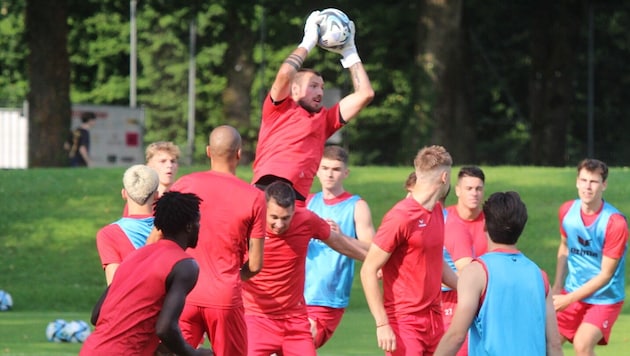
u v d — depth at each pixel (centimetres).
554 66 11144
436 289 2266
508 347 1717
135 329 1773
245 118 13500
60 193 6750
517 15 11806
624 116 14062
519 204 1750
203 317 2180
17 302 5159
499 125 13975
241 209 2159
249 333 2345
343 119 2319
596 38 13400
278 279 2319
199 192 2167
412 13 11450
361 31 12050
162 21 15225
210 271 2167
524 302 1728
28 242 6009
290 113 2295
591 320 2966
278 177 2283
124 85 15875
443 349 1722
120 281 1794
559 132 11169
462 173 2758
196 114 16288
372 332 3788
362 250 2402
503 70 13450
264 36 12912
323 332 2792
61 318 4366
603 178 2934
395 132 13925
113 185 6975
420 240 2209
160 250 1808
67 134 8712
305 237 2320
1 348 3256
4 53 14550
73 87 15812
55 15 8656
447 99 9538
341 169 2834
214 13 11619
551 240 5891
